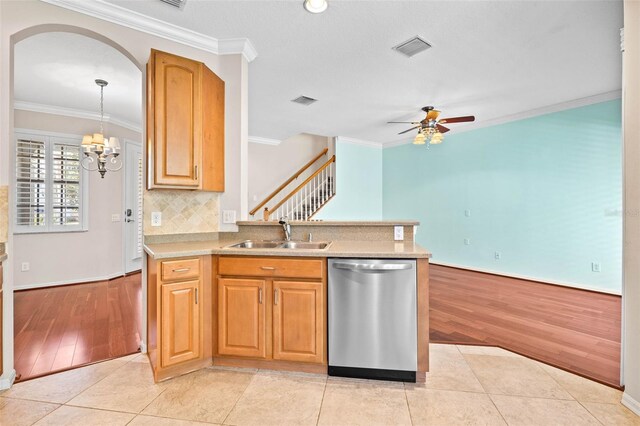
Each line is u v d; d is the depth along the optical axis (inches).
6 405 71.9
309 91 157.8
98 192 192.5
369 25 101.0
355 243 101.2
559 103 176.1
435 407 71.6
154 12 94.0
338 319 83.5
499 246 205.5
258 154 273.1
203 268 88.2
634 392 70.1
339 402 73.4
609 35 106.9
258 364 89.0
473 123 215.8
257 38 108.4
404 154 267.7
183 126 94.0
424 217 252.4
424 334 80.7
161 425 65.6
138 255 213.8
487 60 125.0
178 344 84.1
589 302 147.5
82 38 109.2
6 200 79.7
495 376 84.7
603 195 161.6
